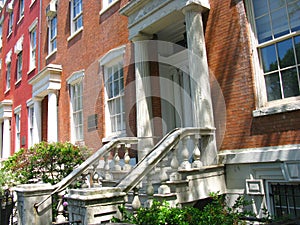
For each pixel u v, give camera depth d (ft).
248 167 17.88
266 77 18.11
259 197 17.26
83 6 36.01
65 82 38.06
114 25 30.30
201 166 17.79
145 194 17.15
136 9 25.00
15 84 55.62
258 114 17.43
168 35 27.30
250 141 17.84
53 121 38.34
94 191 13.88
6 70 62.44
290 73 17.02
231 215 13.30
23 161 27.17
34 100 43.55
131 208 16.58
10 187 25.25
